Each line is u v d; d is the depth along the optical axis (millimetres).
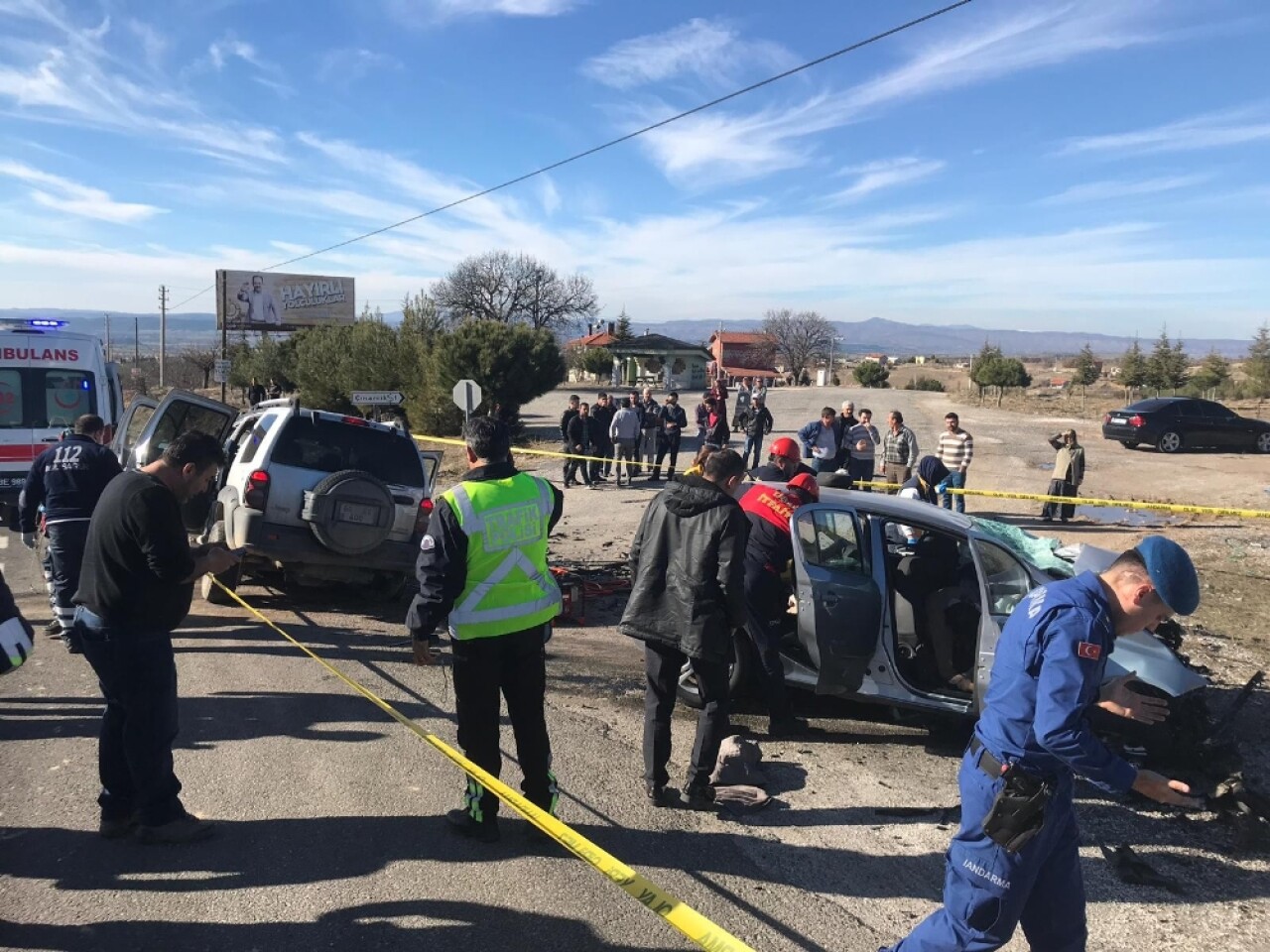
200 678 6238
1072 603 2609
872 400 42094
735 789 4691
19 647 3230
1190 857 4324
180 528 3729
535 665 4066
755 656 5918
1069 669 2529
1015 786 2619
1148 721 2684
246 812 4258
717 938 2352
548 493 4121
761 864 4035
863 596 5605
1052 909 2779
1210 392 44094
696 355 64938
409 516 8273
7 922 3285
